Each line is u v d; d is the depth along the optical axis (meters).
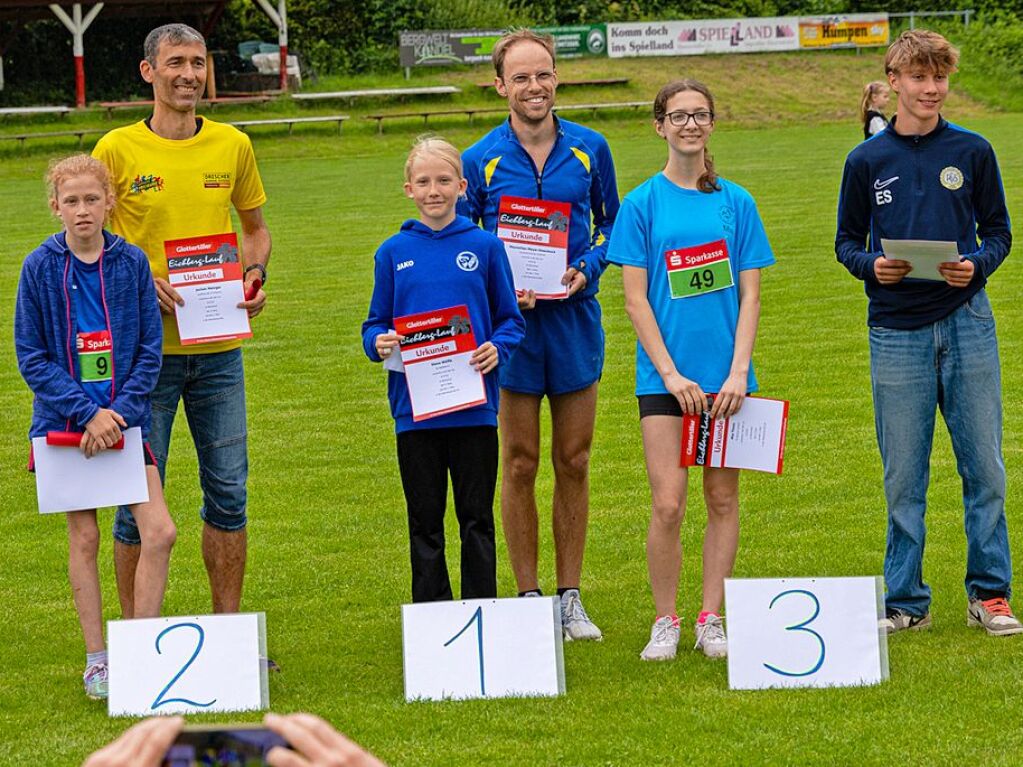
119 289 4.80
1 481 8.02
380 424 9.22
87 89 36.06
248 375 10.73
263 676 4.53
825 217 17.92
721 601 5.67
